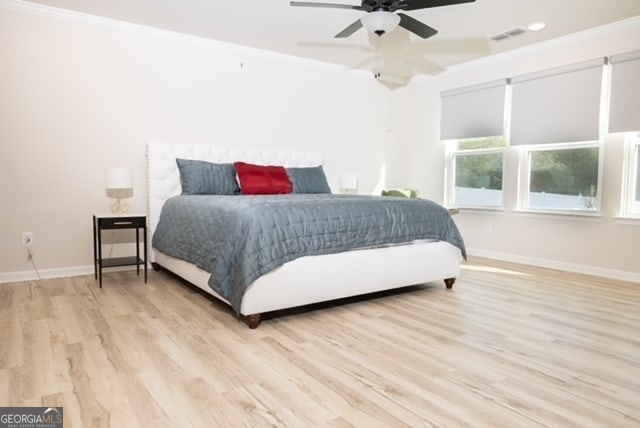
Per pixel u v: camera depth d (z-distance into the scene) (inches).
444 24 151.3
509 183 187.5
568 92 164.2
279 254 98.6
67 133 144.7
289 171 180.4
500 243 191.6
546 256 174.4
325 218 108.2
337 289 109.8
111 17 147.3
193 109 169.8
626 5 134.8
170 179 160.2
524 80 178.5
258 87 186.5
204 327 97.6
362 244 114.2
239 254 98.6
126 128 155.6
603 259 156.9
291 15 145.5
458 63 202.1
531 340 91.2
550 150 174.9
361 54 189.8
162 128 163.3
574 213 164.2
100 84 149.7
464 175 209.3
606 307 116.3
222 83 176.4
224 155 174.2
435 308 114.9
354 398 65.6
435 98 217.6
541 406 63.7
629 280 149.6
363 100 223.8
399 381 71.5
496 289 136.6
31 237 140.8
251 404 63.4
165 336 91.3
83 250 150.2
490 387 69.7
